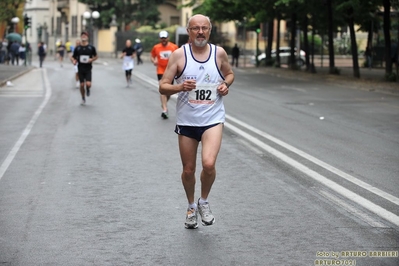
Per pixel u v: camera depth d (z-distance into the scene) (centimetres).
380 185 2134
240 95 5822
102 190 2073
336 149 2856
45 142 3033
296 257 1425
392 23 11250
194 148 1616
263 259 1411
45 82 7325
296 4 8744
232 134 3309
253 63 13838
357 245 1508
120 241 1544
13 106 4650
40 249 1483
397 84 6894
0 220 1727
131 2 17275
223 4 11206
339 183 2162
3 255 1438
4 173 2339
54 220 1727
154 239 1560
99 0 16750
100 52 17450
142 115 4116
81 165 2489
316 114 4269
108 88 6481
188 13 17238
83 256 1434
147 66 12238
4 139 3122
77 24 18425
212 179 1600
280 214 1781
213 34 14800
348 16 7950
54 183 2175
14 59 13162
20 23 17462
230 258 1418
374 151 2820
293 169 2400
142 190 2073
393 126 3678
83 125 3628
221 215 1778
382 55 11612
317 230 1628
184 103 1592
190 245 1513
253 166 2464
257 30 12162
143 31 16562
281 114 4256
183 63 1573
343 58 14738
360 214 1775
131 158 2638
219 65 1590
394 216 1752
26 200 1944
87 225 1680
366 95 5847
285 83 7544
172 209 1839
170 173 2342
